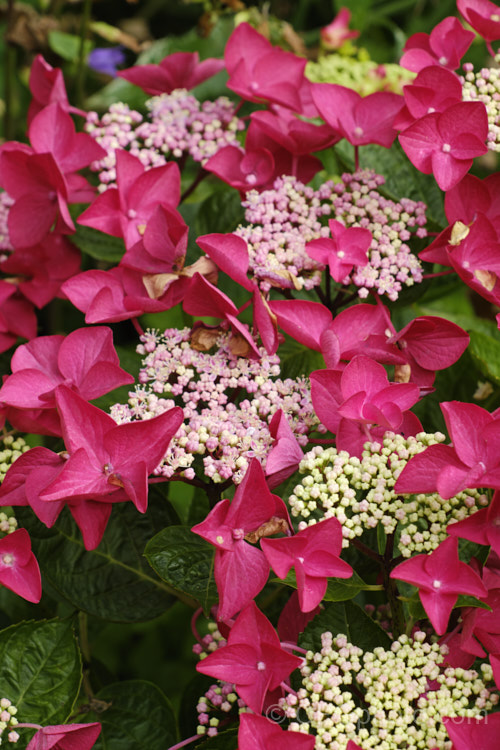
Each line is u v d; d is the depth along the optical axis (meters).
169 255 1.14
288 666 1.00
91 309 1.12
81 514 1.05
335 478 1.04
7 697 1.06
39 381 1.08
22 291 1.22
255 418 1.07
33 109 1.27
